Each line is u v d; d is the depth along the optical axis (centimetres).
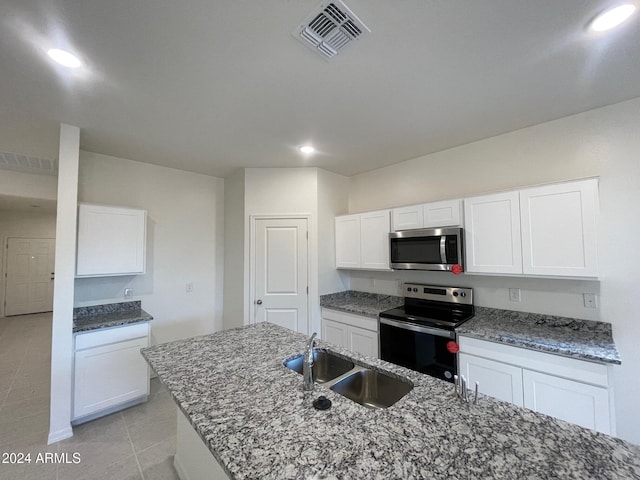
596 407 166
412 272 321
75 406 228
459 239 245
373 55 150
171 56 149
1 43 137
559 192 200
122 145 273
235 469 80
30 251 667
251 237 345
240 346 184
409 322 254
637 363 192
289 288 344
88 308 282
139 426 233
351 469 79
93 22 126
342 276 377
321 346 186
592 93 190
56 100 191
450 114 218
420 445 89
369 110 210
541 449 87
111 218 266
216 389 127
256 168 349
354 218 342
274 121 226
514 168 249
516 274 218
